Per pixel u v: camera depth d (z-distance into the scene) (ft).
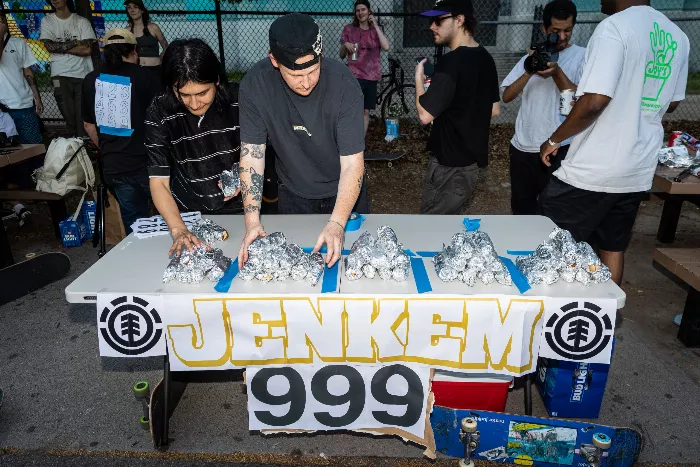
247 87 6.95
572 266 6.28
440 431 7.32
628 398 8.63
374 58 23.53
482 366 6.35
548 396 8.11
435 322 6.17
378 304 6.09
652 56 8.14
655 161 8.82
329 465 7.41
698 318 9.82
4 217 16.89
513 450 7.04
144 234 8.05
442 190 10.94
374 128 26.71
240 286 6.32
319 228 7.95
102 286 6.37
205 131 7.88
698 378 9.23
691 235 15.38
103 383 9.19
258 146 7.17
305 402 6.97
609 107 8.32
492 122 28.48
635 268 13.37
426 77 10.92
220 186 8.43
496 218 8.48
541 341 6.26
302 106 6.88
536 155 11.68
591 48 8.06
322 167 7.86
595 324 6.12
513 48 36.09
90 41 21.08
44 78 38.06
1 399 8.30
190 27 36.04
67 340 10.46
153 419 7.38
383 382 6.79
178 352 6.38
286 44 5.62
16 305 11.78
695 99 33.35
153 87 12.08
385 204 18.19
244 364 6.47
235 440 7.85
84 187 14.96
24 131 16.97
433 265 6.80
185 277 6.36
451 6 9.73
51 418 8.36
